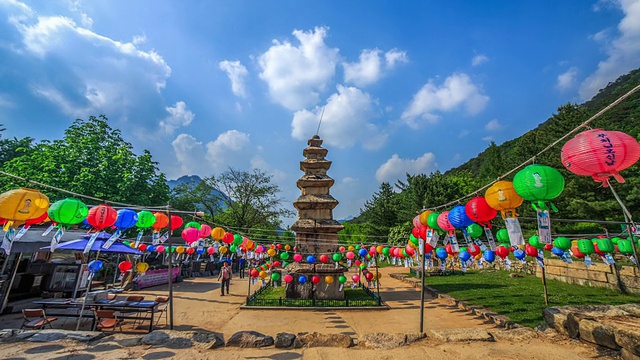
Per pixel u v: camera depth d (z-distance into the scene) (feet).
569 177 74.18
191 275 81.00
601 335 20.06
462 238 71.26
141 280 57.72
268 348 21.67
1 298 35.86
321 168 54.29
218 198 112.98
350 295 50.37
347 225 155.63
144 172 76.48
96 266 29.76
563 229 75.20
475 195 22.94
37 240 36.91
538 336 23.22
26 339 21.89
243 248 43.55
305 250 47.62
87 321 33.04
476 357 19.53
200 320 34.45
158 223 28.19
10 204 17.88
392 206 131.95
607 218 65.62
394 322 33.45
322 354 20.42
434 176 106.01
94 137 72.43
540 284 52.47
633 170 65.16
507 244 35.14
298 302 41.50
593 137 14.24
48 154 67.05
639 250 37.17
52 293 42.47
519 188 17.24
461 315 36.32
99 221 22.53
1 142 94.17
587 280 49.42
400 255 41.70
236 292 55.36
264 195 110.11
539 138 92.53
